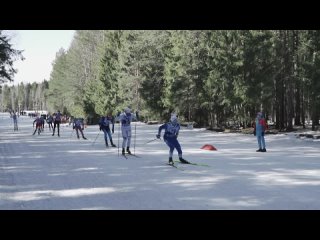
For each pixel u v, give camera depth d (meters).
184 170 14.21
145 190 10.71
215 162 16.17
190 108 44.22
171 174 13.36
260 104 36.47
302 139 27.50
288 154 18.92
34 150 22.45
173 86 44.03
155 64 56.81
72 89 80.12
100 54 72.38
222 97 38.00
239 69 36.50
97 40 80.31
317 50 31.47
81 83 79.56
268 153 19.39
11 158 18.62
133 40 64.44
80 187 11.27
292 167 14.56
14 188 11.21
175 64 47.53
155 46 56.56
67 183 11.92
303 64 32.19
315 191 10.30
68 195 10.20
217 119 41.53
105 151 21.52
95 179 12.59
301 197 9.60
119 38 71.38
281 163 15.67
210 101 39.84
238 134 33.88
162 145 24.61
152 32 55.12
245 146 23.28
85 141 28.94
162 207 8.81
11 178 12.93
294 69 37.81
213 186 11.11
